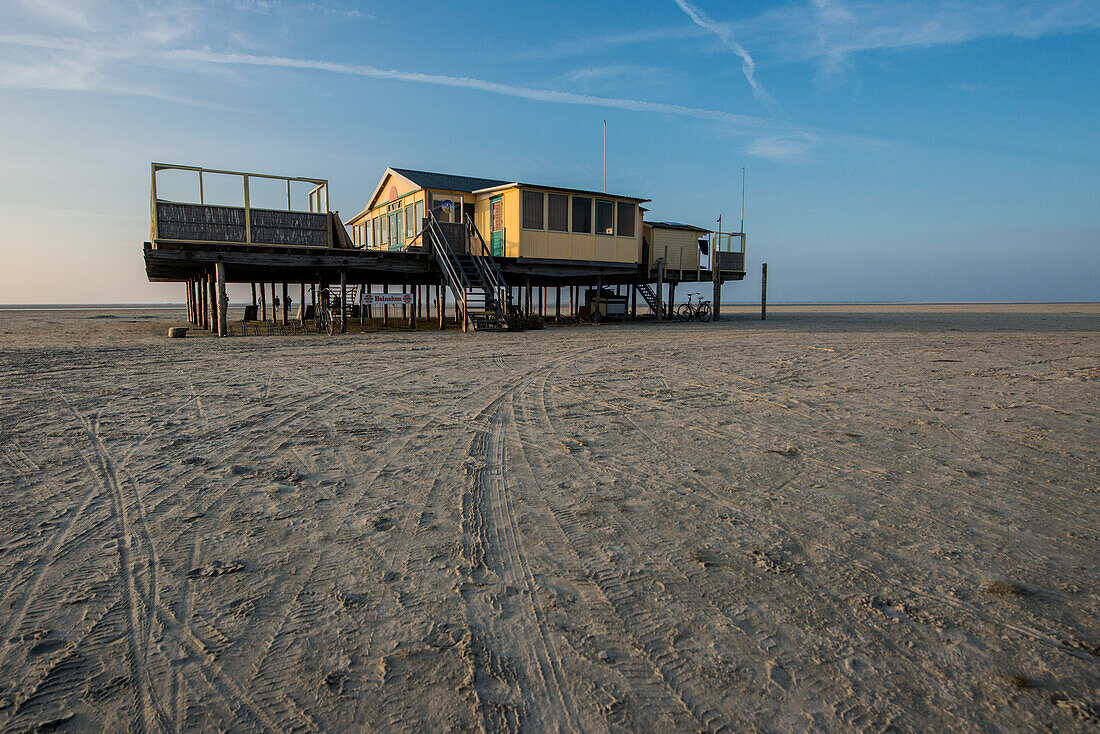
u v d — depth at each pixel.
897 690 2.37
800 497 4.47
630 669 2.52
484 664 2.55
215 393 8.69
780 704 2.30
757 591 3.13
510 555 3.55
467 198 23.48
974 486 4.69
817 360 12.46
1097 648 2.63
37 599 3.06
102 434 6.32
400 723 2.21
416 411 7.47
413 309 23.28
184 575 3.31
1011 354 13.46
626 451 5.69
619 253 23.95
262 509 4.25
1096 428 6.51
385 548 3.64
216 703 2.33
